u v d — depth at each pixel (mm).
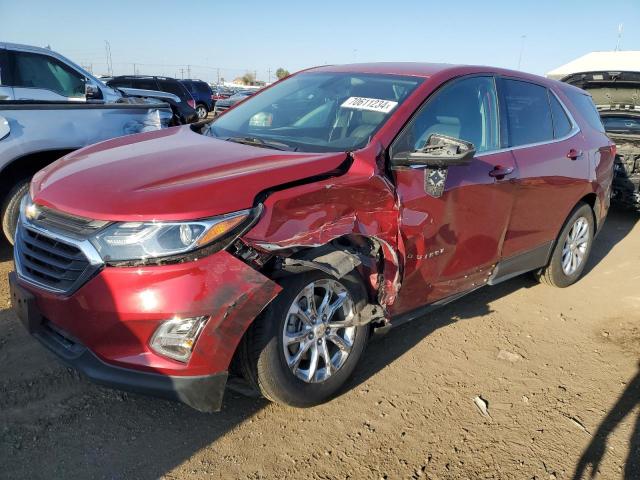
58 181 2781
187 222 2320
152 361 2383
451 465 2688
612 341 4082
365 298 3043
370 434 2852
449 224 3352
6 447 2547
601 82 8078
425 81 3492
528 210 4074
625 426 3074
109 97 7871
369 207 2883
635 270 5691
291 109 3768
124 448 2617
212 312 2355
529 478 2643
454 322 4195
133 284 2312
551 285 5000
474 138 3662
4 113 4355
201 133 3889
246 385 2846
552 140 4406
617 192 7355
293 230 2574
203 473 2506
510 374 3521
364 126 3229
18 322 3648
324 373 2949
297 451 2689
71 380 3080
